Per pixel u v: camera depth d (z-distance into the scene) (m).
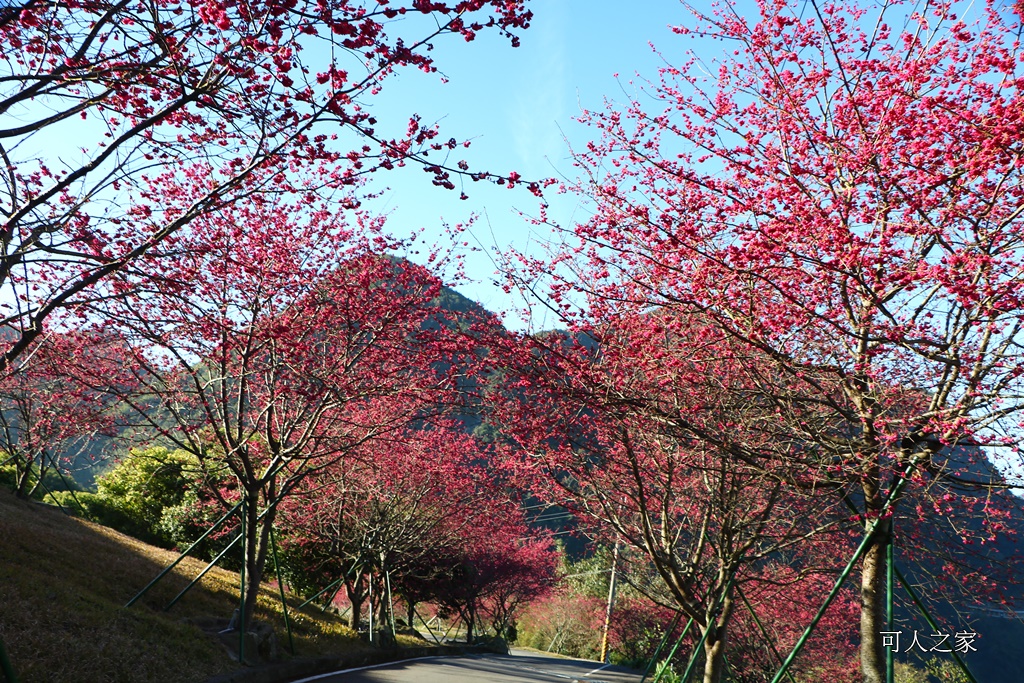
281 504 21.67
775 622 18.00
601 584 42.56
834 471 7.97
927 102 6.84
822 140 8.28
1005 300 6.03
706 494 13.93
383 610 27.11
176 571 18.48
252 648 13.87
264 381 14.87
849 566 8.37
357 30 5.84
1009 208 6.55
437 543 25.73
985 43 7.35
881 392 7.73
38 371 11.86
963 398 7.12
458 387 12.98
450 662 22.22
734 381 9.65
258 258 11.16
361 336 14.85
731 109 9.02
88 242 7.21
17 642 9.38
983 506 7.90
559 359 9.64
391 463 20.31
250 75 6.16
